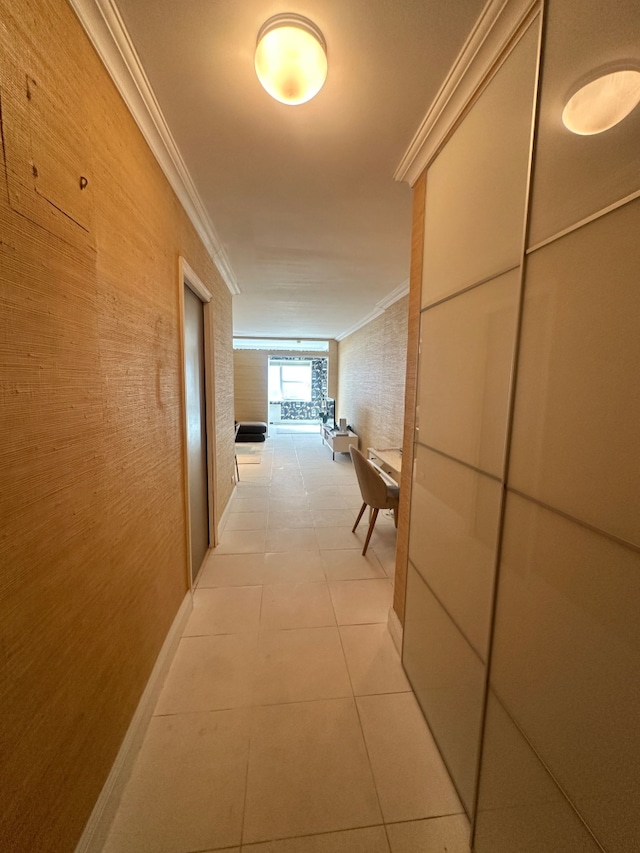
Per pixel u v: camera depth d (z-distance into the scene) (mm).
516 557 829
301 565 2492
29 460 687
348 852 956
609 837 582
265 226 2150
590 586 620
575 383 651
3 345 618
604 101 578
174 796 1070
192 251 1997
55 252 766
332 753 1208
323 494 4098
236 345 8203
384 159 1479
